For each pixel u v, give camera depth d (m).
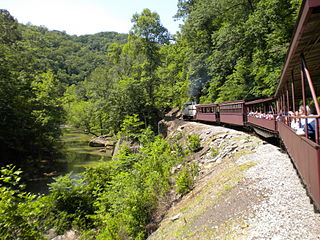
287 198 5.72
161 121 35.84
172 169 13.97
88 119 48.41
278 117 10.57
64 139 44.97
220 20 31.14
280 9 20.05
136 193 9.77
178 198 10.20
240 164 9.58
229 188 7.61
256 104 15.56
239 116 17.91
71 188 12.66
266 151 10.51
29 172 22.41
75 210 11.85
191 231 6.37
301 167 5.24
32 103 28.27
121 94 36.50
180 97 42.25
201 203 7.84
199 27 32.50
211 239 5.36
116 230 9.08
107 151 34.41
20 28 65.12
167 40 42.75
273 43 20.19
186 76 40.94
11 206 6.12
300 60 5.27
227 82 28.23
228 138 14.82
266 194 6.23
